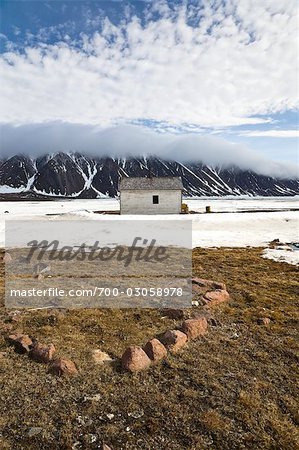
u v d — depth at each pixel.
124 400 6.02
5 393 6.11
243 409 5.86
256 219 36.34
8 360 7.22
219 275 14.95
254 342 8.41
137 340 8.39
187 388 6.42
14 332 8.58
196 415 5.68
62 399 6.01
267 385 6.57
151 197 53.91
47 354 7.22
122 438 5.16
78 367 6.98
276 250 20.91
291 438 5.23
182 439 5.17
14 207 66.12
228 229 30.23
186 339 8.30
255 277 14.67
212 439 5.19
